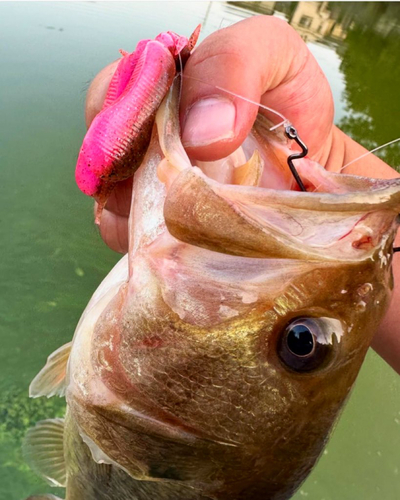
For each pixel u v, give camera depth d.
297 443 0.13
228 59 0.13
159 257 0.12
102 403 0.14
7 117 0.53
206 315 0.12
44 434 0.22
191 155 0.13
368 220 0.11
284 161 0.14
